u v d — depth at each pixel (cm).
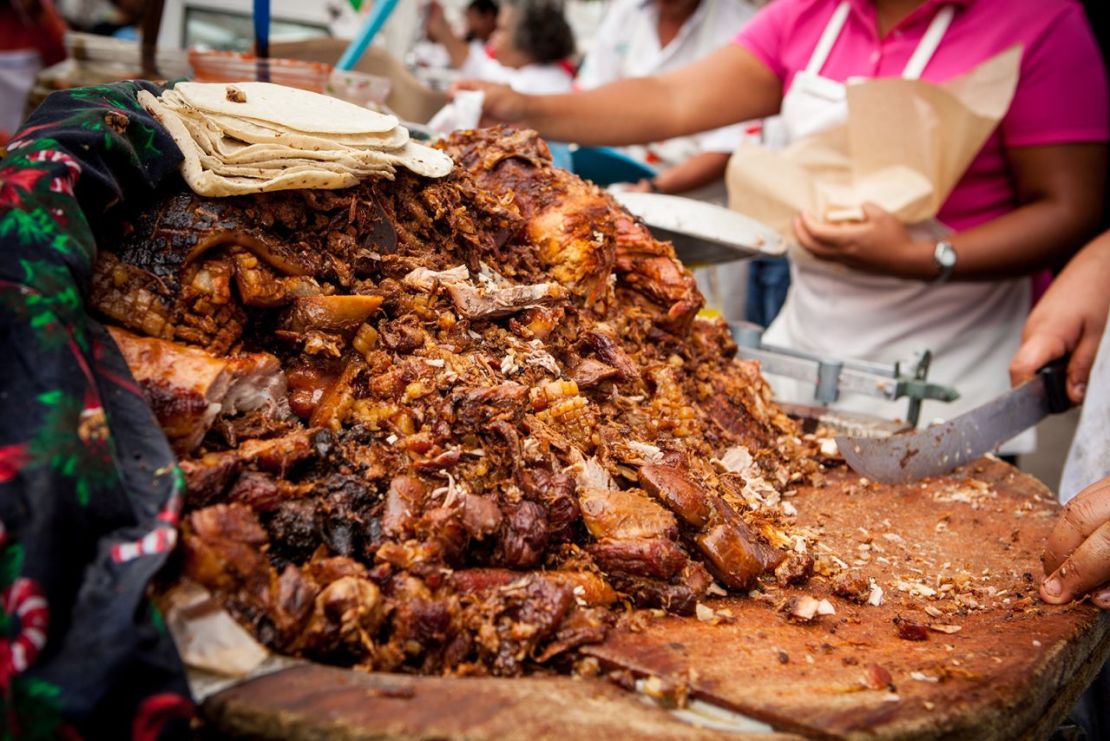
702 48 436
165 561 96
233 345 132
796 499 195
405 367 138
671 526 132
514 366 149
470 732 87
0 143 264
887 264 272
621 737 90
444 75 400
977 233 269
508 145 192
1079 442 208
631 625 121
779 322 360
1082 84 263
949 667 116
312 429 127
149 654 87
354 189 148
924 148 267
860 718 99
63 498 93
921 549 172
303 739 87
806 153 288
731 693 103
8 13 377
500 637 110
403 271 152
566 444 141
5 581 88
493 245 173
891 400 236
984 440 216
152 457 105
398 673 106
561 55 558
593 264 178
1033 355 218
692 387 198
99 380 107
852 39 300
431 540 117
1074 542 148
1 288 100
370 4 365
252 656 96
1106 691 187
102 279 123
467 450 132
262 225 135
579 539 133
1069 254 273
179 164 130
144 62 257
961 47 278
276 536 113
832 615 136
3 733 82
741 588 140
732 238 234
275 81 236
